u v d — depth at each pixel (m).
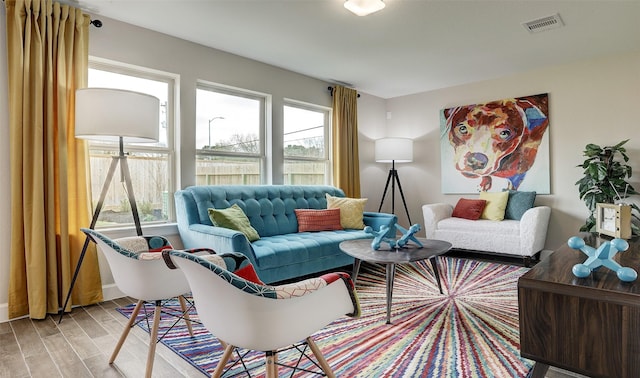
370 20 3.10
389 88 5.28
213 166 3.88
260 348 1.24
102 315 2.62
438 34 3.39
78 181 2.80
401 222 5.74
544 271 1.56
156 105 2.68
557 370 1.78
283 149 4.41
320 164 5.01
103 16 3.03
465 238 4.37
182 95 3.51
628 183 3.77
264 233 3.61
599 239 2.55
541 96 4.44
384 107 5.84
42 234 2.56
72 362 1.91
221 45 3.66
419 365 1.83
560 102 4.33
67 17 2.78
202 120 3.81
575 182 4.25
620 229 2.54
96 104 2.40
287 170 4.59
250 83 4.04
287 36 3.43
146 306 2.80
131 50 3.18
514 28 3.27
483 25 3.20
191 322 2.46
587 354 1.31
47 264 2.63
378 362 1.87
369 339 2.15
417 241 2.82
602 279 1.42
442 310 2.62
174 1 2.79
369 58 4.03
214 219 3.08
